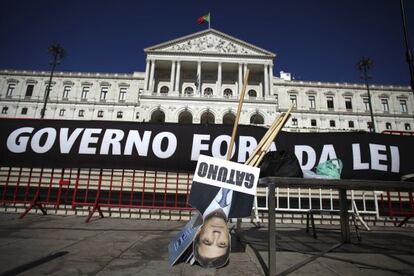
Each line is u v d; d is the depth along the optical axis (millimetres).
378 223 5496
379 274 2318
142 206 5203
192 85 52250
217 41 49938
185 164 5414
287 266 2494
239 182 2504
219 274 2244
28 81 54906
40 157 5449
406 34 6453
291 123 54312
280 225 5281
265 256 2850
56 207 5559
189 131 5566
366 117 54844
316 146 5516
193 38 50094
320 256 2914
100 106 54406
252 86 51406
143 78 56250
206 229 2436
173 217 5355
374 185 2381
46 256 2613
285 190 5855
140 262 2516
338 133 5594
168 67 51625
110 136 5516
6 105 53281
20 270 2207
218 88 47719
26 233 3633
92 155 5434
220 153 5449
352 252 3125
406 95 56219
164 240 3428
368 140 5520
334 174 2836
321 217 5664
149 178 5848
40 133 5555
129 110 54250
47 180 5887
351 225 5262
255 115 46344
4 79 54594
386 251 3184
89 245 3084
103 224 4527
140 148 5461
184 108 45375
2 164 5449
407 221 5441
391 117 54906
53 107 53750
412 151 5527
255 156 2854
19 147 5500
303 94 56844
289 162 2727
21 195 5793
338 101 56469
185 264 2482
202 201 2494
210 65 50406
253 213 5465
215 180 2520
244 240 3721
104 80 55906
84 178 5812
